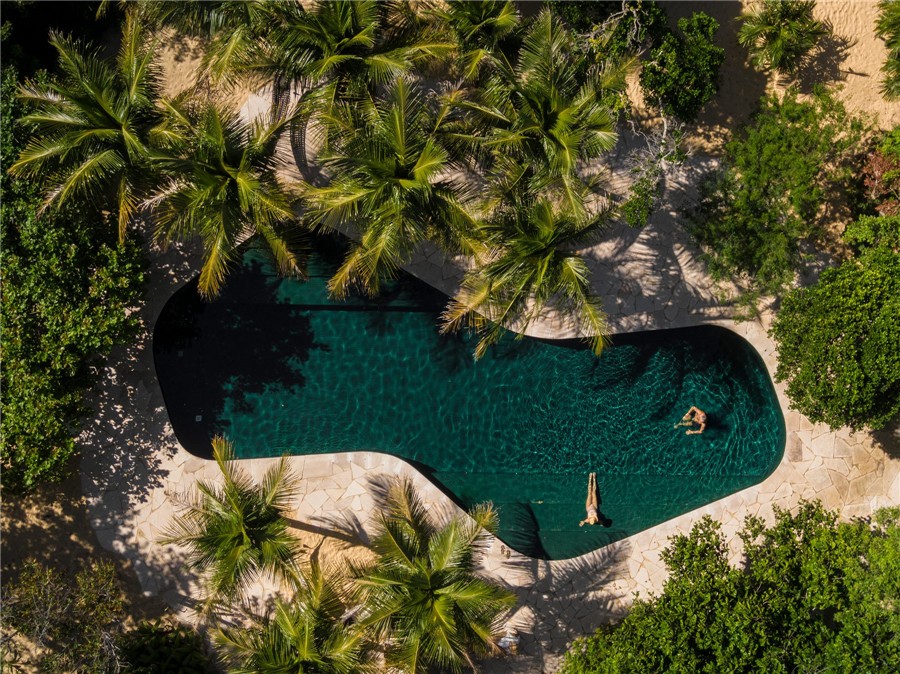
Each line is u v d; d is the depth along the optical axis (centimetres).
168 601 2091
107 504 2105
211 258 1755
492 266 1764
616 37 1933
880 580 1778
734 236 1988
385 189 1694
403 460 2169
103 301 1902
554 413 2216
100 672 1886
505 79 1767
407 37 1795
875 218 1978
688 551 1900
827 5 2216
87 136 1700
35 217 1839
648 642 1798
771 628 1822
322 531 2125
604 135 1734
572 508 2206
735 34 2195
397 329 2209
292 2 1761
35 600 1891
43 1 2056
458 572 1748
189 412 2172
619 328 2169
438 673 2067
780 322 2019
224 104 2098
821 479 2191
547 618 2128
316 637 1784
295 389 2198
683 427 2214
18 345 1833
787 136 1917
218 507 1794
